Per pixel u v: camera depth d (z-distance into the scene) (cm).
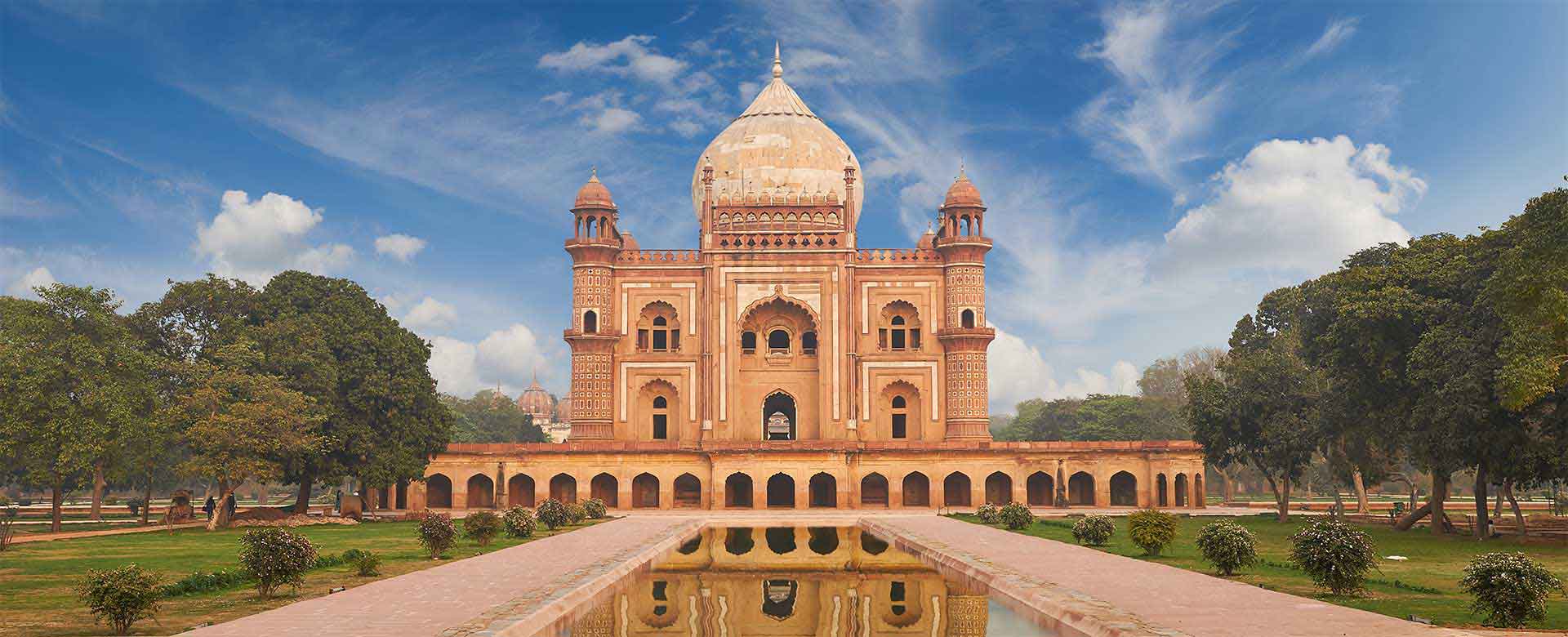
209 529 3459
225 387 3681
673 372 5162
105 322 3488
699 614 1659
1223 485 8356
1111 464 4822
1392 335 2909
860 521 3825
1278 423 3809
